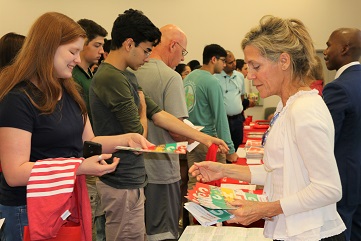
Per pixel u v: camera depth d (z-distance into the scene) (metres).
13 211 1.60
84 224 1.59
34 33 1.57
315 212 1.34
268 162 1.43
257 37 1.41
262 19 1.46
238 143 5.38
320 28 8.01
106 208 2.31
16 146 1.49
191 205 1.47
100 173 1.55
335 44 2.49
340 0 7.92
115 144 1.92
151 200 2.77
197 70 3.80
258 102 7.79
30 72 1.55
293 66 1.39
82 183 1.60
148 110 2.50
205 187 1.66
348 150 2.23
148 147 1.89
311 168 1.27
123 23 2.18
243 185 2.57
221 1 8.06
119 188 2.25
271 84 1.42
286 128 1.35
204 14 8.10
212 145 2.14
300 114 1.29
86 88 2.95
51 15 1.59
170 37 2.87
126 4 8.01
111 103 2.13
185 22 8.12
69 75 1.62
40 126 1.56
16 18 7.86
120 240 2.31
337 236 1.40
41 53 1.55
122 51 2.21
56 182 1.45
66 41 1.57
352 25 7.93
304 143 1.27
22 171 1.47
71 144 1.67
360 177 2.25
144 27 2.17
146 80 2.67
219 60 4.32
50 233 1.44
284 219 1.38
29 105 1.52
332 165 1.26
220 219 1.38
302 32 1.41
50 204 1.43
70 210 1.59
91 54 3.08
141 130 2.16
